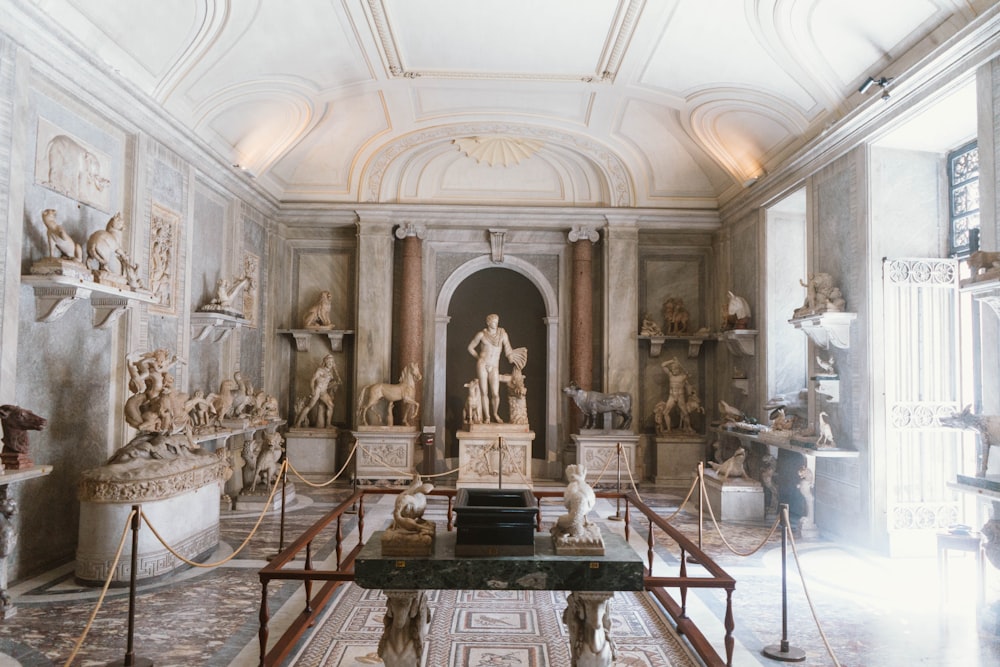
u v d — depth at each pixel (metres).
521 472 10.94
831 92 7.97
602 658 3.81
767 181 10.25
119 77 6.77
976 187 7.45
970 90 6.35
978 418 5.39
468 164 12.74
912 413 7.51
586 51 8.85
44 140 6.09
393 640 3.81
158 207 8.02
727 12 7.41
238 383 9.76
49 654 4.43
